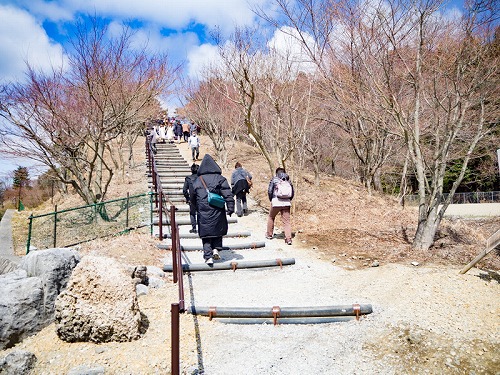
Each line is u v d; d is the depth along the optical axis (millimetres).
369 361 3846
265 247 8047
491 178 24734
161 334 4324
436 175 7668
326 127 18844
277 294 5508
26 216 13477
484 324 4391
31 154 10461
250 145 25500
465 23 7324
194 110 21875
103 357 3861
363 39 8078
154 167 12562
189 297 5352
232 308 4773
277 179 8414
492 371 3615
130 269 5531
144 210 10031
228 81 13852
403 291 5344
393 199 15953
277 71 11359
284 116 11992
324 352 4023
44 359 3898
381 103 8188
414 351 3969
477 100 7715
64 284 5004
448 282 5500
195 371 3678
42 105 10320
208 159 6641
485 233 10727
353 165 20484
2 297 4500
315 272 6488
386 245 8172
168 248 7574
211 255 6539
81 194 11406
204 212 6422
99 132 11414
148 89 13109
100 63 10734
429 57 7695
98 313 4148
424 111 9805
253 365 3799
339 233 9328
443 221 10266
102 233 8734
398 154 16078
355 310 4727
